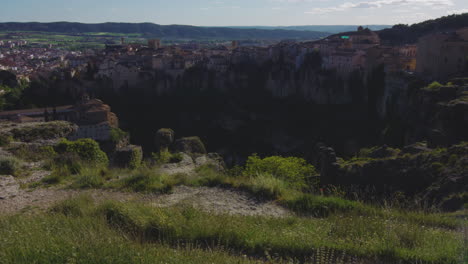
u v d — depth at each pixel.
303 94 135.00
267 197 15.39
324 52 139.50
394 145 66.94
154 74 153.25
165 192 15.73
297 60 147.12
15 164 18.50
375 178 25.05
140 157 22.78
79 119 91.88
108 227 10.23
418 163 23.95
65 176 17.86
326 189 21.36
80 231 9.38
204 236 10.16
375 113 100.38
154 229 10.45
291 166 24.64
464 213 13.97
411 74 79.88
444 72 76.31
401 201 21.36
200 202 14.46
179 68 159.00
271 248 9.62
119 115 132.25
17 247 8.02
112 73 147.50
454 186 19.08
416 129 55.66
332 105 120.94
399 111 78.50
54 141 28.56
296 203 14.38
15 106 122.94
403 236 10.38
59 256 7.76
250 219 12.06
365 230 10.91
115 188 16.09
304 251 9.52
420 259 8.99
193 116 138.25
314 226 11.45
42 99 135.00
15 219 10.73
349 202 14.23
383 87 95.81
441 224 12.60
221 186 16.69
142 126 128.75
